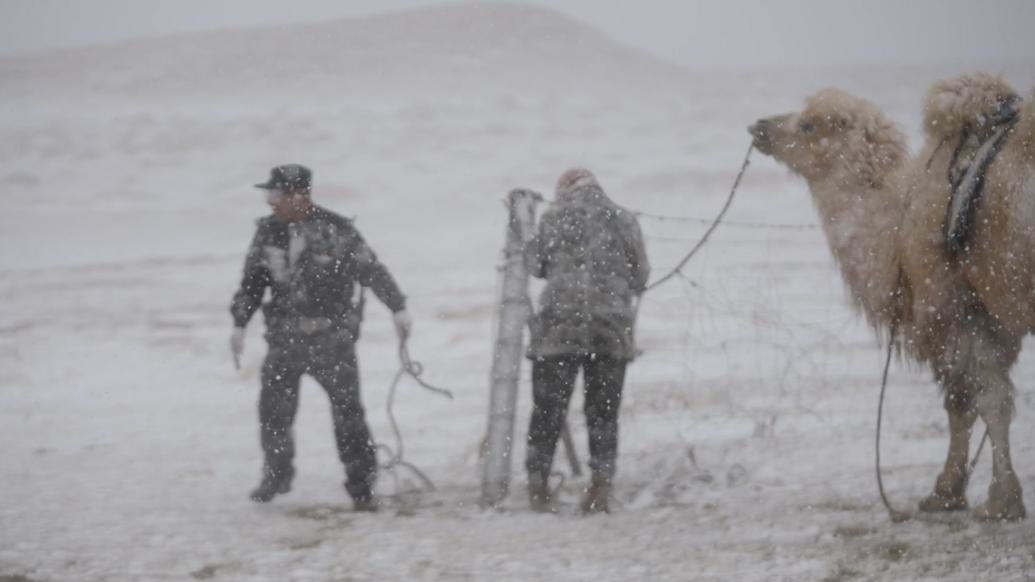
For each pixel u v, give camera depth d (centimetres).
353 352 911
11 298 2733
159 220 4719
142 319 2306
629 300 887
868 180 812
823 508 805
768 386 1315
